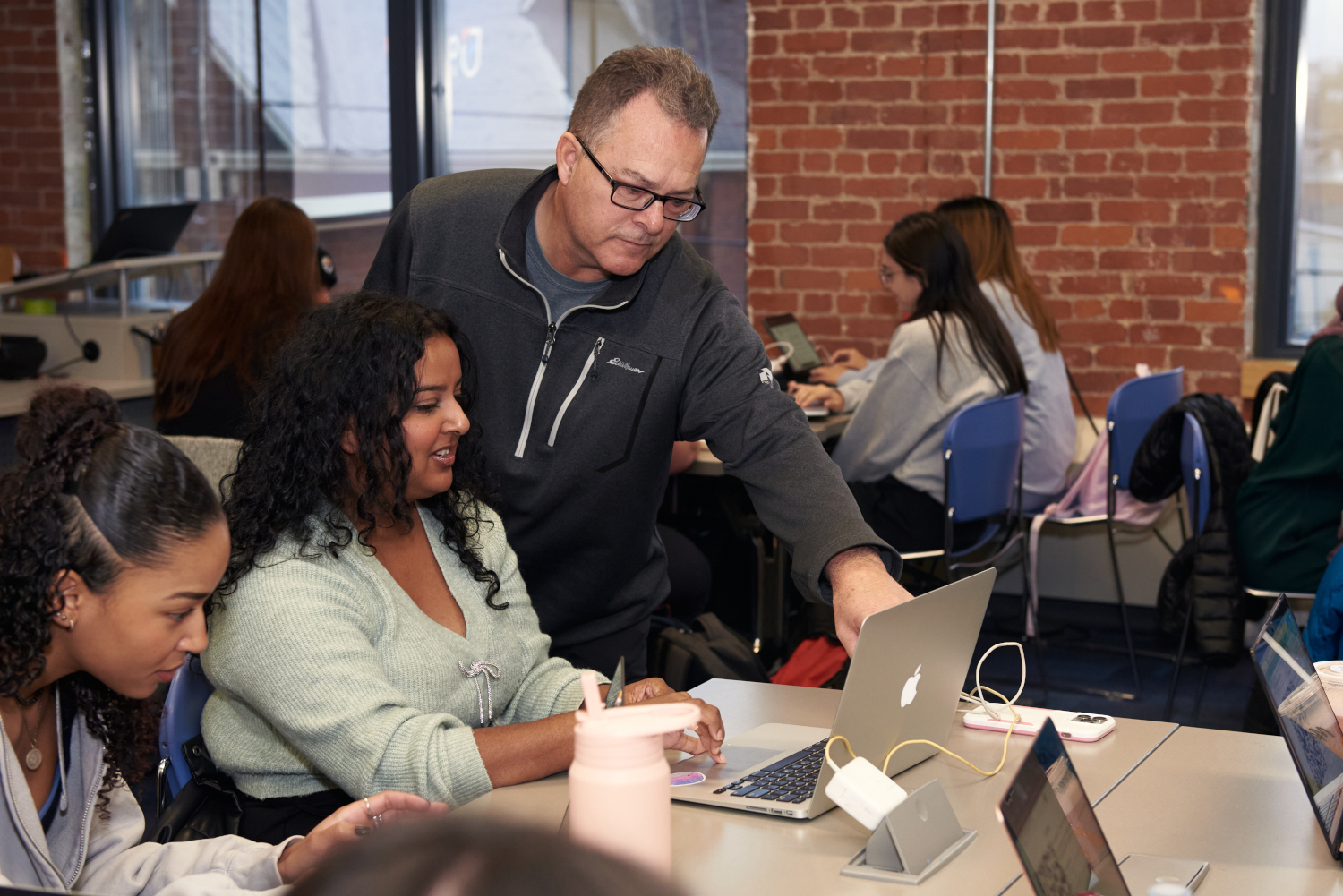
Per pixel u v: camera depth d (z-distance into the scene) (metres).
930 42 4.31
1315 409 3.09
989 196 4.34
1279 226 4.21
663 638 2.41
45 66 5.33
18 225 5.46
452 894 0.38
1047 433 3.79
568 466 1.93
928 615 1.34
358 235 5.27
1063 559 4.28
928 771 1.42
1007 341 3.50
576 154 1.73
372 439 1.48
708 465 3.43
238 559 1.44
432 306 1.77
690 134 1.67
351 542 1.50
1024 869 0.92
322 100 5.23
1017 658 4.03
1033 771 1.00
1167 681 3.80
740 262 4.73
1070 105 4.21
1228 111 4.06
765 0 4.49
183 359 3.02
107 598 1.13
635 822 0.97
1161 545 4.15
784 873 1.16
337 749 1.40
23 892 0.88
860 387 3.95
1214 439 3.23
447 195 1.97
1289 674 1.34
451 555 1.64
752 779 1.38
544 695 1.66
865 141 4.44
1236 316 4.14
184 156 5.41
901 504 3.57
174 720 1.61
